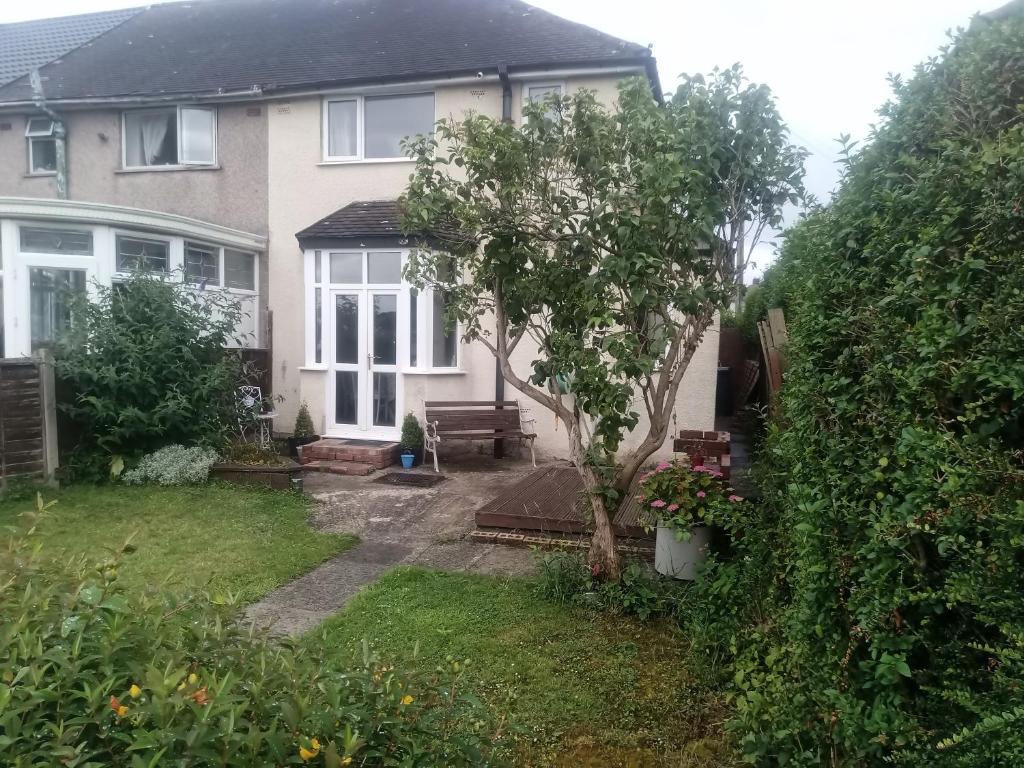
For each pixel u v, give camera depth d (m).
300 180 12.08
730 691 3.67
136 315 8.72
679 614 4.58
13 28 17.33
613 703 3.67
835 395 3.06
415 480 9.20
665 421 4.99
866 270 3.07
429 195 5.04
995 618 1.89
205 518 7.05
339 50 13.06
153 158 13.02
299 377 11.88
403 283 10.66
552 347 4.91
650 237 4.45
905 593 2.20
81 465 8.21
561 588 5.02
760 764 3.01
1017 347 2.03
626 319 4.70
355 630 4.52
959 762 1.89
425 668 3.28
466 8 13.73
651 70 10.55
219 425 9.12
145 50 14.65
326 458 10.17
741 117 4.79
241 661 2.03
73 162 13.20
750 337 13.96
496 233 4.96
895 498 2.36
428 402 10.34
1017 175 2.29
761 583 3.94
